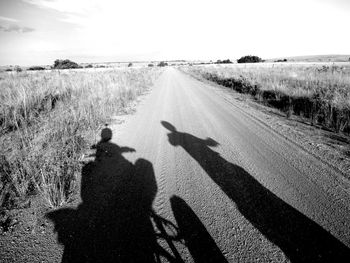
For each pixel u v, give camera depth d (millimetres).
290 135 5602
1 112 6914
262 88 12430
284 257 2145
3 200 2986
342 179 3482
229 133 5848
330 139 5262
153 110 8906
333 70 19531
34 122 6738
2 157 4191
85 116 6750
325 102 7598
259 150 4699
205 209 2863
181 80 23531
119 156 4543
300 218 2660
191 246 2293
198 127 6445
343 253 2176
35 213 2820
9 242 2377
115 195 3197
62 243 2359
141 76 23766
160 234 2457
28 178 3475
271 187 3318
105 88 11641
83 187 3412
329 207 2844
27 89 9562
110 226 2588
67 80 14672
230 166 4023
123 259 2154
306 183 3402
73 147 4492
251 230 2492
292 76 16219
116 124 6941
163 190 3309
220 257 2160
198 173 3803
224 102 10414
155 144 5176
